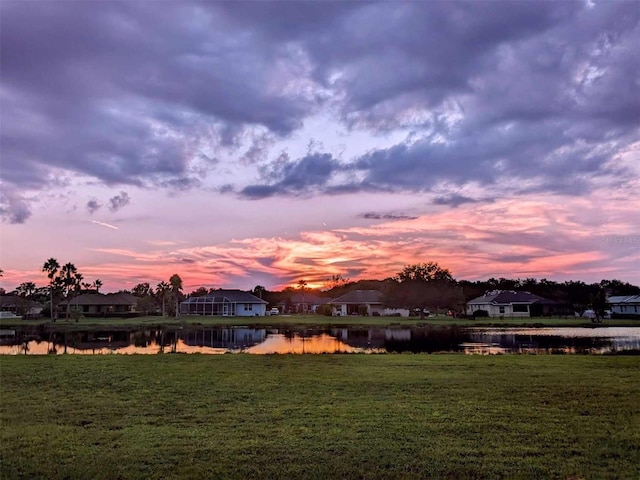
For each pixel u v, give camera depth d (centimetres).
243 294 8825
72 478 667
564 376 1391
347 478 657
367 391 1189
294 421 919
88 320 6675
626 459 715
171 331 4681
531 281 11375
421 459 719
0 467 706
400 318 6775
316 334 4178
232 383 1316
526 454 737
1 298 9850
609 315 6606
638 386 1227
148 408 1044
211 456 738
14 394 1205
